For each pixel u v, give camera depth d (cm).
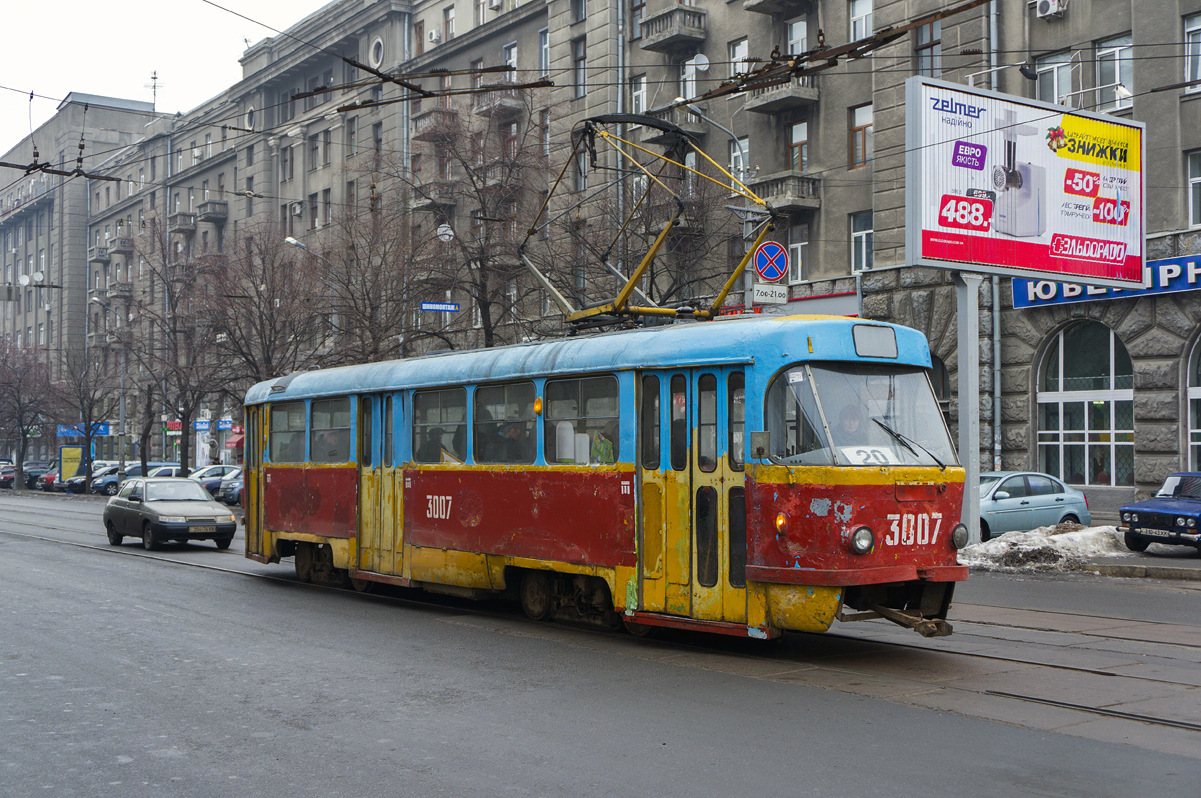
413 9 4559
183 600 1353
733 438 930
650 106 3475
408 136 4425
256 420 1706
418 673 884
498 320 2908
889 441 921
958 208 1941
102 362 5694
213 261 3709
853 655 956
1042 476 2111
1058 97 2512
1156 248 2314
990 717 716
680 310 1202
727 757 625
